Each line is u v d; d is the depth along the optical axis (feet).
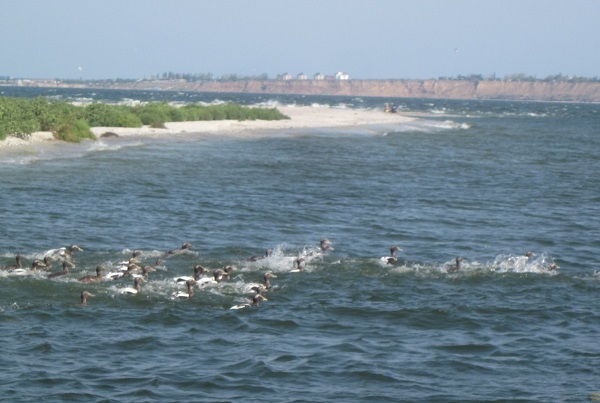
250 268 105.50
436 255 118.11
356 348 77.71
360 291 96.53
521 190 189.37
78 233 121.19
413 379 70.64
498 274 106.11
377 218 145.59
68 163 187.01
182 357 74.28
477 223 145.07
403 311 89.25
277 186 177.88
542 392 68.44
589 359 76.28
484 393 67.97
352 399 66.08
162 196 155.94
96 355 73.97
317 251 116.98
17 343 75.97
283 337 80.43
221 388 67.56
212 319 85.25
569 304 94.12
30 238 116.26
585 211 162.09
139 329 81.35
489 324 86.17
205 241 120.98
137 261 103.24
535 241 130.82
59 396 64.90
